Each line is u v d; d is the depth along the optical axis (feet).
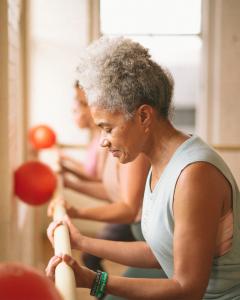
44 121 14.57
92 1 14.20
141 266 4.45
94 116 3.52
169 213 3.51
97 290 3.30
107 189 6.81
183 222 3.23
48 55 14.38
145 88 3.41
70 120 14.51
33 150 9.02
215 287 3.69
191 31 14.62
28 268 2.04
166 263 3.83
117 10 14.49
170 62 15.49
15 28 6.50
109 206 5.75
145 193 3.98
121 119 3.43
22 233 7.43
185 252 3.17
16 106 6.99
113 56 3.39
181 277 3.16
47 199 6.36
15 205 6.39
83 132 14.55
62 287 2.81
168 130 3.67
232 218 3.51
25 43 7.63
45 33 14.29
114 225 7.88
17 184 6.20
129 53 3.42
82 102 7.93
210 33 14.29
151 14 14.60
